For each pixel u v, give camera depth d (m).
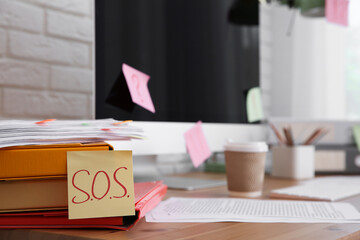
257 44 1.34
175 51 0.98
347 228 0.53
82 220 0.51
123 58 0.83
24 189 0.52
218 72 1.13
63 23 1.08
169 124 0.93
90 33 1.14
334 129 1.42
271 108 1.85
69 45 1.09
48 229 0.51
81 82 1.12
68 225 0.52
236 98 1.21
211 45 1.11
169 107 0.95
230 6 1.20
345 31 1.82
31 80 1.00
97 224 0.51
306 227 0.53
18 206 0.51
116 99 0.82
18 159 0.50
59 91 1.06
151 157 0.99
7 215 0.52
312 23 1.77
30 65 1.00
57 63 1.06
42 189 0.52
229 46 1.19
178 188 0.95
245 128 1.23
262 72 1.80
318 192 0.85
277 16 1.84
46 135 0.52
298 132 1.40
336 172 1.34
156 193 0.68
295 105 1.78
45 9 1.04
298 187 0.94
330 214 0.62
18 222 0.52
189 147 0.98
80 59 1.12
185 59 1.01
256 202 0.74
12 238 0.51
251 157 0.83
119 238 0.47
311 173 1.23
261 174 0.85
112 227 0.51
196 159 0.99
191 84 1.03
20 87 0.98
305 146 1.21
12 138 0.50
